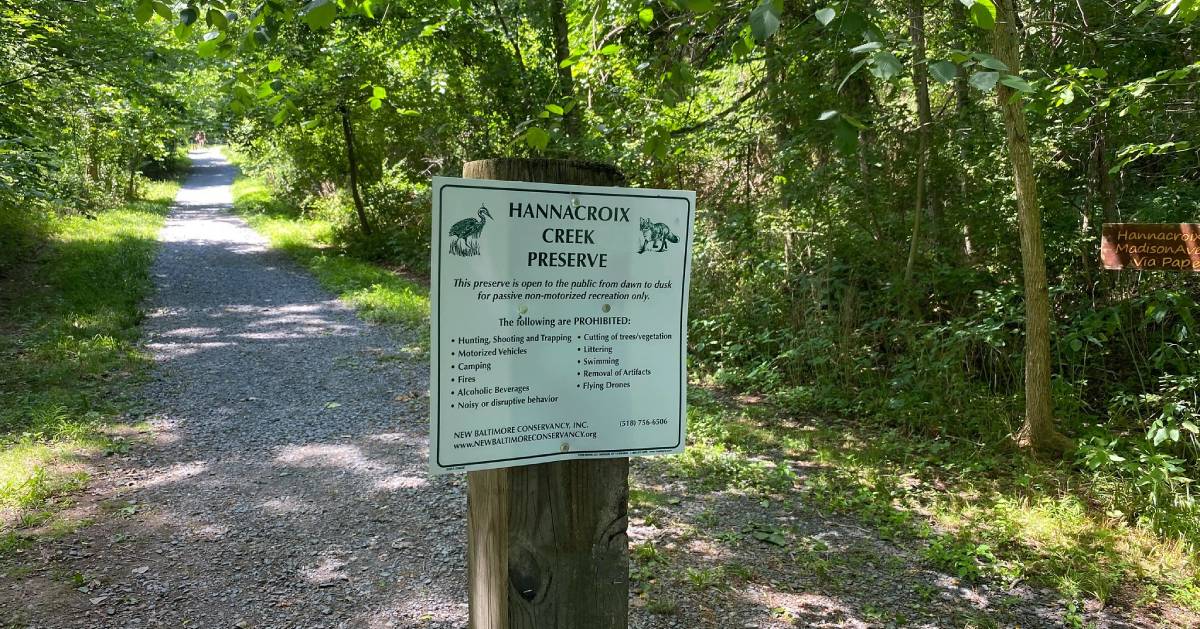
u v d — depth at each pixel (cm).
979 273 769
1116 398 623
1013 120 540
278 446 569
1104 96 623
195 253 1653
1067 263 746
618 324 176
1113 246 493
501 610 179
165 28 1107
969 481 522
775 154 818
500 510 174
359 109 1531
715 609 351
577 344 173
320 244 1858
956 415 632
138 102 1127
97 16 1044
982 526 444
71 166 1947
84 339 852
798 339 787
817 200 802
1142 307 678
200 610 344
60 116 1210
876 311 824
